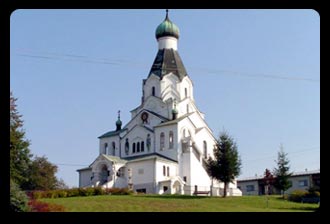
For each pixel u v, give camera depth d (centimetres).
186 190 6975
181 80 8281
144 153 7681
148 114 7962
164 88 8194
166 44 8538
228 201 4506
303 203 4450
